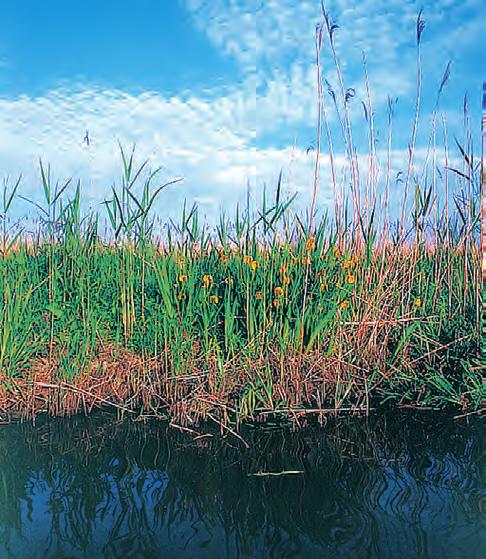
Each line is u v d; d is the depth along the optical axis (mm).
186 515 1716
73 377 2695
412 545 1535
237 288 2873
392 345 2934
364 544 1544
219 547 1536
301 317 2754
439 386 2697
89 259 2926
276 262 2877
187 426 2428
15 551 1537
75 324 2793
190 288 2762
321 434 2344
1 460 2105
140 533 1621
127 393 2727
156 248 2912
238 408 2562
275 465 2059
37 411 2592
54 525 1667
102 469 2027
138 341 2793
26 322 2783
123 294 2830
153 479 1958
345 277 2889
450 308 2906
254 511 1737
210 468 2027
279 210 2824
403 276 2932
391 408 2629
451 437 2303
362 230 2914
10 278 2865
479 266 2861
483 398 2633
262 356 2693
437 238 2959
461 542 1545
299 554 1499
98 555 1514
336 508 1742
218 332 2865
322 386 2717
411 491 1849
